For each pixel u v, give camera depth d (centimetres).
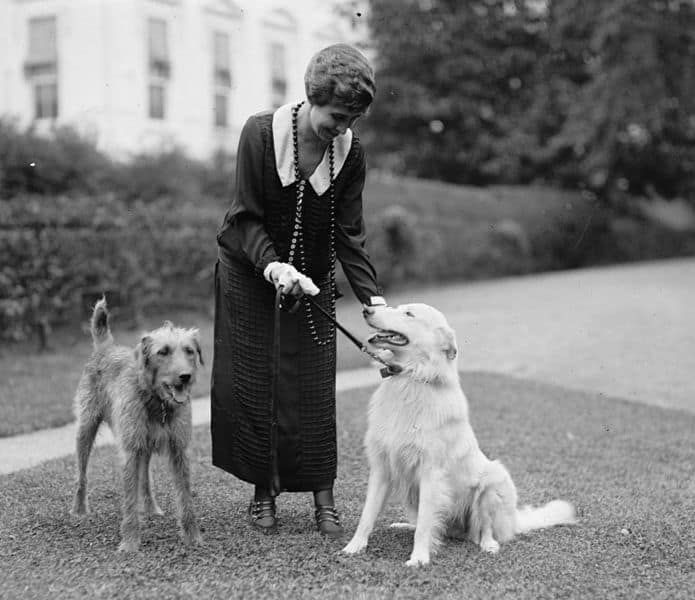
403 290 2078
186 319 1488
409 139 2766
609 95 2356
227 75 1964
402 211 2058
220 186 1753
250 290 491
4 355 1184
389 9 2583
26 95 1791
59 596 397
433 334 467
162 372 458
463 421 481
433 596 405
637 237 2933
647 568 457
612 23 2245
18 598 395
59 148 1438
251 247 470
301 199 477
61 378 1022
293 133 467
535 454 741
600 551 482
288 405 494
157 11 1805
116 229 1392
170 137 1747
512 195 2630
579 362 1258
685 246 3139
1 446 733
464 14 2619
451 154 2803
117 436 479
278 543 477
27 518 525
